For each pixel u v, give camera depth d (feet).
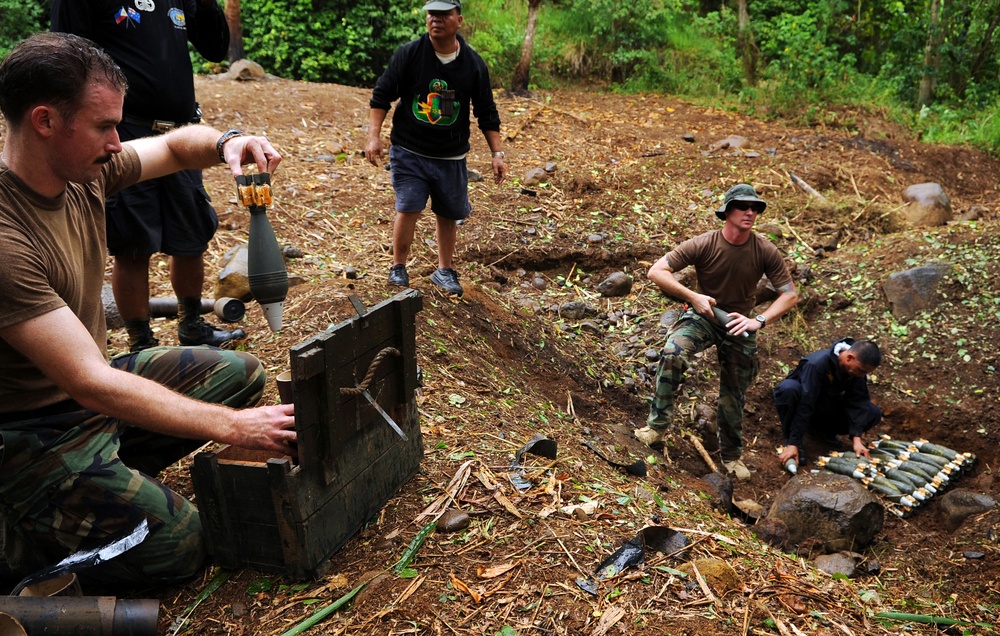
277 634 8.50
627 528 10.36
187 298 14.35
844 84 39.34
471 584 9.07
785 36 40.22
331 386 8.57
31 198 7.91
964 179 31.78
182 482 10.87
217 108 30.45
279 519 8.77
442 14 15.62
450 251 18.60
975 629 11.20
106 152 8.05
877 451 19.12
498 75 41.37
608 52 42.86
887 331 22.29
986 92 42.01
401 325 9.91
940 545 15.84
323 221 22.44
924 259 23.63
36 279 7.68
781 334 22.54
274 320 9.83
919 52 45.03
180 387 9.87
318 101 33.06
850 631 9.46
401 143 16.88
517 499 10.61
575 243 23.95
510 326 19.39
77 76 7.58
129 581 9.11
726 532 11.84
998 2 43.06
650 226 25.44
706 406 19.77
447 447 11.85
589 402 18.65
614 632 8.48
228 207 22.17
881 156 31.83
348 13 41.65
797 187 28.37
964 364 21.09
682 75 41.75
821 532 14.85
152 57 12.76
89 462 8.64
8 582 9.25
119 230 12.76
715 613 8.91
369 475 9.84
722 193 27.89
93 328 9.07
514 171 28.12
